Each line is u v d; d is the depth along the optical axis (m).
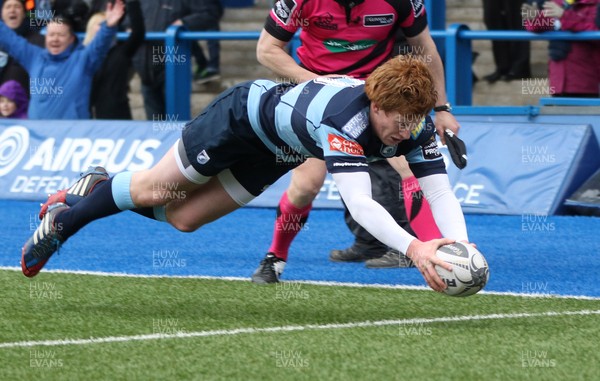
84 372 13.31
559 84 30.69
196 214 16.83
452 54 30.77
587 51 30.20
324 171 19.00
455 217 15.44
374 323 15.97
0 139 33.41
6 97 34.75
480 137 29.05
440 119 18.78
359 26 19.31
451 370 13.33
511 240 24.58
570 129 28.38
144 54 35.66
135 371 13.35
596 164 28.38
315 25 19.34
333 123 14.69
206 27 37.09
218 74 41.72
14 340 14.92
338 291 18.62
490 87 39.00
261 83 15.88
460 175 28.80
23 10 34.88
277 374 13.19
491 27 36.16
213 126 15.83
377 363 13.65
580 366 13.52
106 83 34.59
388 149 15.08
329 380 12.94
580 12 29.69
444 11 32.88
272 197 30.19
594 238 24.69
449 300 17.78
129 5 34.19
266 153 16.05
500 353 14.11
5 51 34.72
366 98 14.76
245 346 14.52
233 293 18.45
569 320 16.17
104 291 18.61
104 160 31.73
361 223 14.72
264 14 45.88
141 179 16.44
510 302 17.62
